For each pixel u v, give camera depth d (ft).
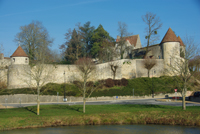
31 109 104.88
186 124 85.56
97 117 89.25
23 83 155.74
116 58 222.07
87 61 166.09
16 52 160.35
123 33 208.74
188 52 100.94
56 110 101.24
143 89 171.83
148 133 76.33
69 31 211.61
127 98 164.66
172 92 173.58
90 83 160.76
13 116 88.58
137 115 91.61
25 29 187.01
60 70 168.25
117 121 87.92
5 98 147.33
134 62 188.24
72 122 86.02
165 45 186.91
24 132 77.66
